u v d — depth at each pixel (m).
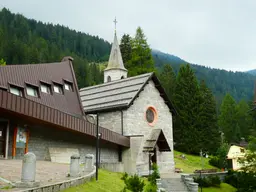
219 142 56.62
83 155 26.38
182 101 55.88
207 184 32.19
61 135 24.70
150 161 30.97
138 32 60.16
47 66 28.95
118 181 19.31
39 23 162.88
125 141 29.98
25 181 10.78
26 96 24.45
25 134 21.69
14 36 111.94
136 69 58.59
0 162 17.45
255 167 28.09
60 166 19.36
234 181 34.44
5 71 23.61
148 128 33.16
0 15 134.00
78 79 102.00
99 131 26.69
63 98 28.84
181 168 39.56
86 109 33.84
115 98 33.06
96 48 187.88
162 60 168.25
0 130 20.23
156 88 35.31
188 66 59.19
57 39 160.12
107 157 29.11
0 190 10.03
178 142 54.41
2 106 18.39
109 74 47.78
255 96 40.56
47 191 10.95
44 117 21.25
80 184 13.98
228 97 82.69
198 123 54.16
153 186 18.11
